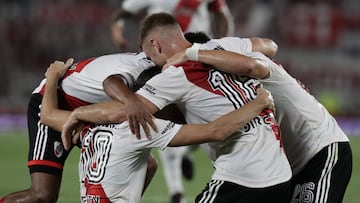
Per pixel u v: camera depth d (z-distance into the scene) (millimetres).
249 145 15719
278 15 66875
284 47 66312
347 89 63969
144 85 15875
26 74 64312
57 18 66188
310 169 17578
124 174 15820
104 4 66250
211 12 32438
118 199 15961
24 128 56844
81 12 66062
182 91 15625
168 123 15570
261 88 16109
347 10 66938
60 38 65688
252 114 15555
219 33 33031
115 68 17844
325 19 66500
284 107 17266
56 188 19297
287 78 17047
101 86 18109
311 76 64938
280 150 16094
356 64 64812
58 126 17109
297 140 17641
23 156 41719
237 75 15938
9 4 66875
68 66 18562
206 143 16328
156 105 15508
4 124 57812
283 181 15773
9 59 64438
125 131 15602
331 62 65188
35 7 66875
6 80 63562
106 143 15805
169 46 16328
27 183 32219
